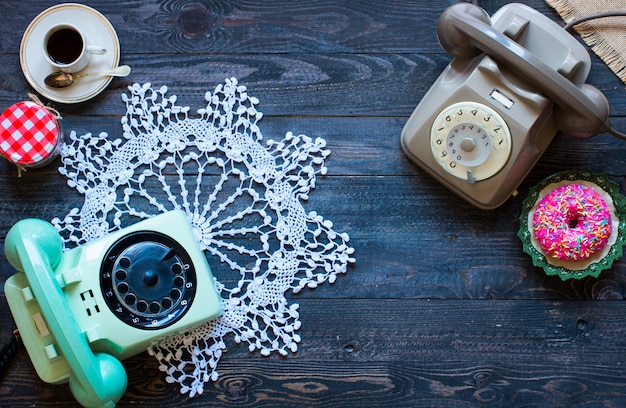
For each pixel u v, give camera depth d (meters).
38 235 1.15
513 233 1.28
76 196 1.27
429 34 1.29
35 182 1.27
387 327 1.27
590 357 1.27
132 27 1.28
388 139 1.28
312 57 1.29
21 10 1.28
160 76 1.28
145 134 1.27
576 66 1.18
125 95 1.27
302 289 1.27
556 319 1.27
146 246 1.20
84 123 1.27
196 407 1.26
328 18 1.28
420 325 1.27
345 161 1.28
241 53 1.29
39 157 1.22
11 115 1.21
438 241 1.28
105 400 1.13
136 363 1.26
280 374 1.27
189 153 1.28
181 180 1.27
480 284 1.27
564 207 1.22
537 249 1.25
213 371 1.26
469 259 1.28
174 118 1.29
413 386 1.27
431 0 1.28
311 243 1.27
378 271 1.27
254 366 1.27
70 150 1.26
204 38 1.28
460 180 1.23
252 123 1.28
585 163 1.28
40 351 1.16
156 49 1.28
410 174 1.28
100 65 1.26
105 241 1.20
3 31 1.27
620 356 1.26
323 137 1.28
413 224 1.28
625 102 1.28
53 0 1.28
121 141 1.27
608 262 1.23
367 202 1.28
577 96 1.15
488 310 1.27
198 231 1.26
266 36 1.29
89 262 1.19
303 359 1.27
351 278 1.27
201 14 1.28
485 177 1.21
